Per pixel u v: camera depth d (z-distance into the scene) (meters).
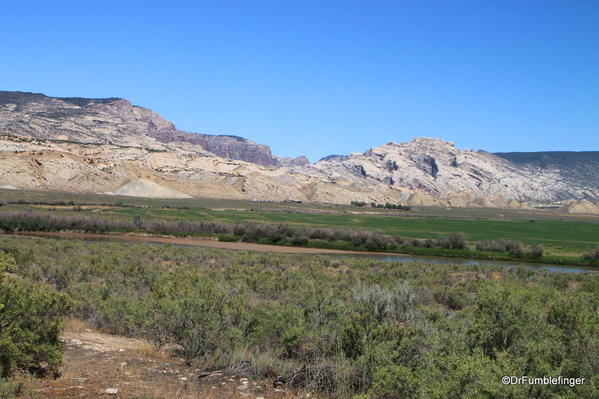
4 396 8.17
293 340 12.25
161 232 92.38
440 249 84.25
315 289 22.33
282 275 33.69
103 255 40.94
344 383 9.77
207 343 12.10
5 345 9.20
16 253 32.09
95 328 16.06
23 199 141.12
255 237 89.81
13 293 9.95
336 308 14.91
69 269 28.16
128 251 49.75
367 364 10.00
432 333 11.84
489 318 9.86
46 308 10.46
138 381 9.80
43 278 25.97
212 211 153.88
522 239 124.75
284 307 15.15
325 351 11.37
